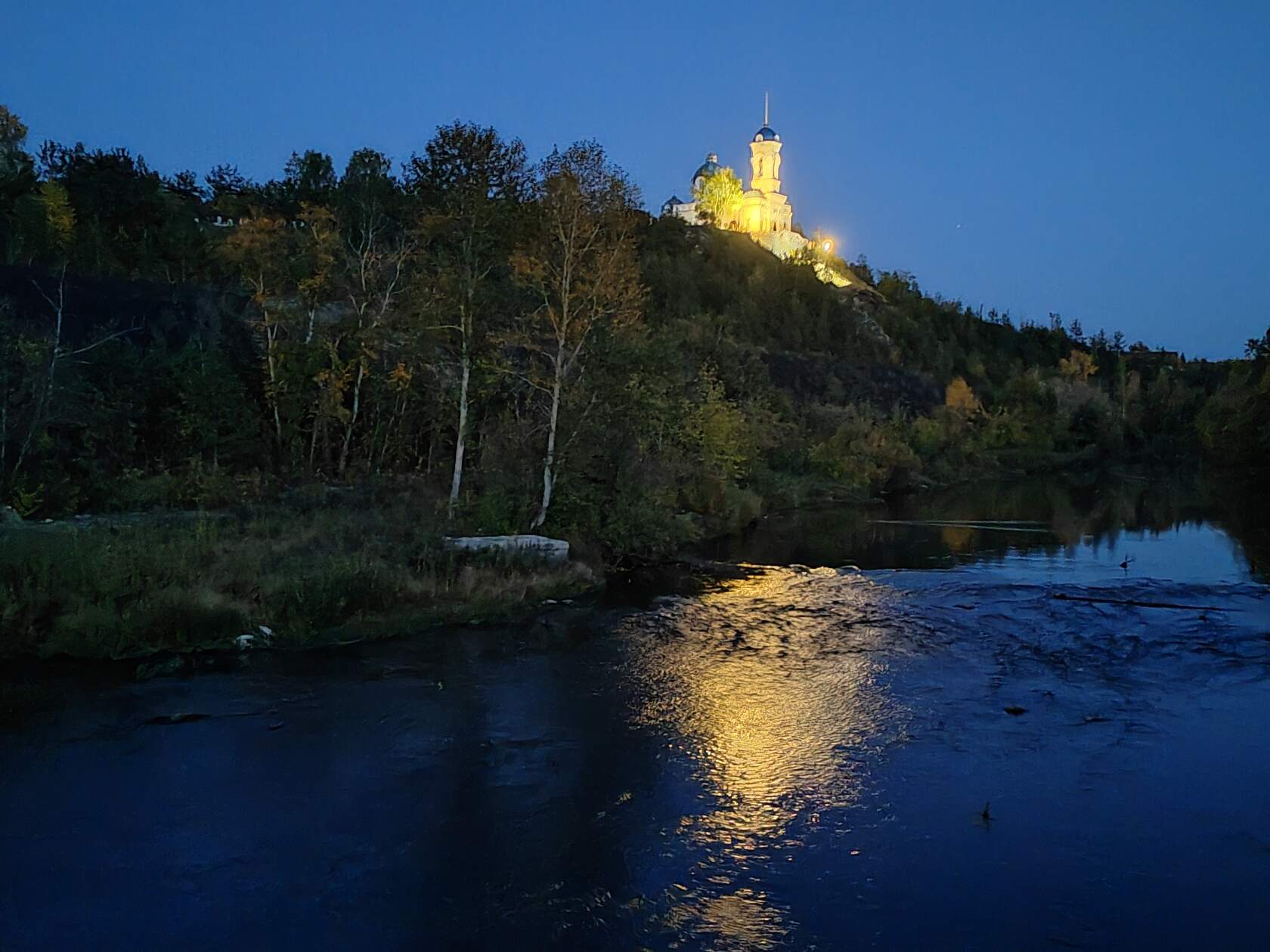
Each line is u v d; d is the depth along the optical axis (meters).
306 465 29.73
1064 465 77.00
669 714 15.13
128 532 20.19
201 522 20.97
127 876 9.94
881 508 47.50
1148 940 9.01
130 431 27.19
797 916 9.39
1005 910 9.51
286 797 11.84
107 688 15.34
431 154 25.80
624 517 28.38
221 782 12.21
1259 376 74.06
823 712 15.27
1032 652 18.81
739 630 20.53
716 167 132.50
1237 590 24.97
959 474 64.88
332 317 35.44
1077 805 11.91
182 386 28.45
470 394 28.08
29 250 36.16
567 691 16.16
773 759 13.33
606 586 24.98
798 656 18.56
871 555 31.86
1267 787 12.44
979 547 34.00
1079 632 20.33
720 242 97.38
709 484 37.72
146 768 12.55
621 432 28.67
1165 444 83.75
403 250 32.59
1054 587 25.48
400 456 31.84
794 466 51.28
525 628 20.14
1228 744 13.89
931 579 26.94
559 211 25.73
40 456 24.45
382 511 25.23
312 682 16.08
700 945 8.89
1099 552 32.75
